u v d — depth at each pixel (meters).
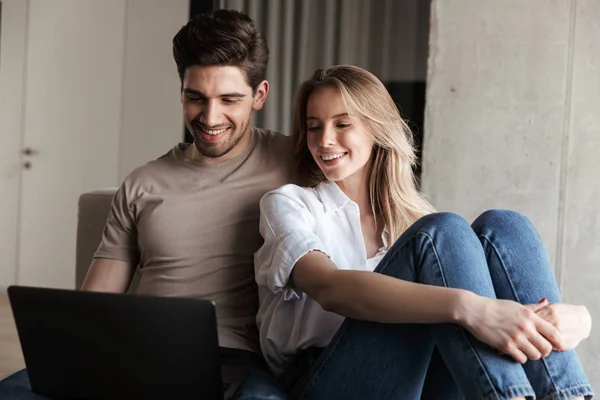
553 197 3.56
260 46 2.06
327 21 3.92
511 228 1.75
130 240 2.12
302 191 2.01
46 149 5.71
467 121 3.62
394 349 1.68
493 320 1.54
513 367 1.55
